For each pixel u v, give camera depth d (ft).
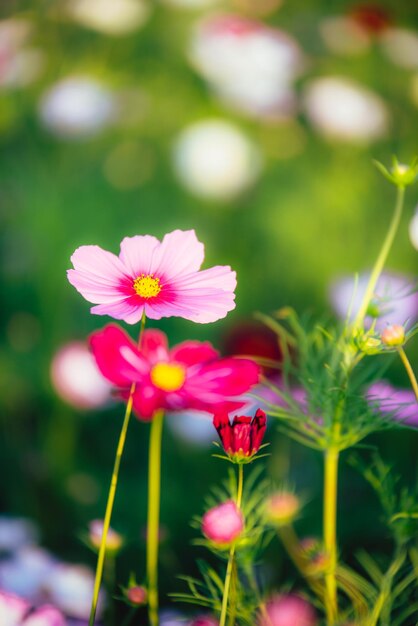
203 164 6.51
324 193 6.51
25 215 6.53
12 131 6.70
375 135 6.84
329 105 6.80
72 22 7.12
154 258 3.25
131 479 5.53
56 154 6.65
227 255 6.44
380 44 7.62
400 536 3.56
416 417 3.87
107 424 5.81
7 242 6.52
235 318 6.19
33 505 5.34
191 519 5.16
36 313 6.29
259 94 6.79
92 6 7.03
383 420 3.43
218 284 3.23
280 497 3.53
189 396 3.31
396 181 3.43
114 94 6.70
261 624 3.47
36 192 6.55
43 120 6.59
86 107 6.57
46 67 7.00
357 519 4.96
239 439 3.19
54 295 6.32
